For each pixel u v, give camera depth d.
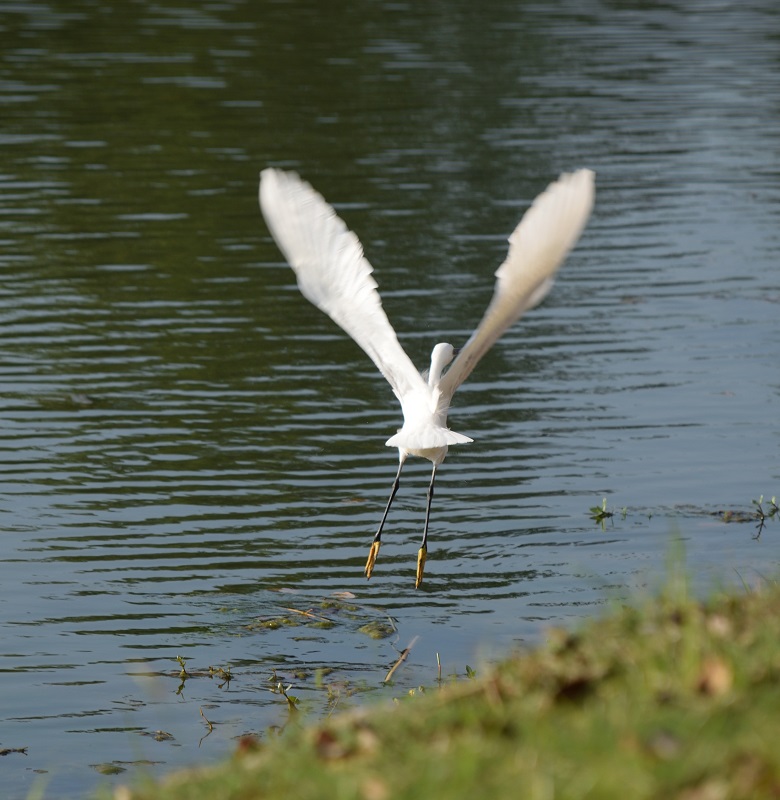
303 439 15.47
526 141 28.88
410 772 5.32
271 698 10.12
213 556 12.69
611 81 34.78
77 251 21.70
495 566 12.57
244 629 11.32
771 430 15.75
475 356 7.54
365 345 7.66
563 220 6.80
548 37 40.34
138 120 29.52
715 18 44.84
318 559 12.72
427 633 11.25
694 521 13.40
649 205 25.02
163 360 17.66
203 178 25.58
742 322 19.42
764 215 24.47
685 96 33.44
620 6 46.25
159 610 11.66
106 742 9.52
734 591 7.82
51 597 11.84
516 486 14.35
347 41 38.31
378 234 22.61
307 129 29.12
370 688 10.22
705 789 4.77
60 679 10.46
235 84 32.97
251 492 14.04
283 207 7.35
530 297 7.15
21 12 40.94
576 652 6.64
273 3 43.41
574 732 5.41
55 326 18.66
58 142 27.77
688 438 15.54
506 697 6.15
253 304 19.80
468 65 35.84
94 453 14.91
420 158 27.22
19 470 14.44
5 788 8.86
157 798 6.01
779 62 37.75
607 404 16.53
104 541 12.92
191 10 42.03
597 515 13.57
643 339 18.80
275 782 5.67
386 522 13.50
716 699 5.53
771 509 13.61
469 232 22.78
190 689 10.30
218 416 16.00
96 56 35.41
